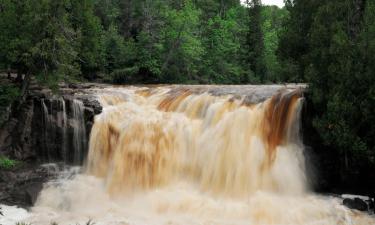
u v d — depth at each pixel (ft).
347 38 51.72
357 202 47.37
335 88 50.60
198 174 56.85
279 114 57.41
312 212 46.19
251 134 56.70
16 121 64.44
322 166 54.60
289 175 52.60
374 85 48.16
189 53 141.79
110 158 61.11
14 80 73.31
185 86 81.71
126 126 62.23
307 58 58.75
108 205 52.49
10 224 45.96
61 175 59.82
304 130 55.62
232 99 63.21
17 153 63.21
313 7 61.36
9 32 64.03
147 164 58.70
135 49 133.59
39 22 63.46
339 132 48.80
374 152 48.01
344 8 55.06
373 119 48.57
